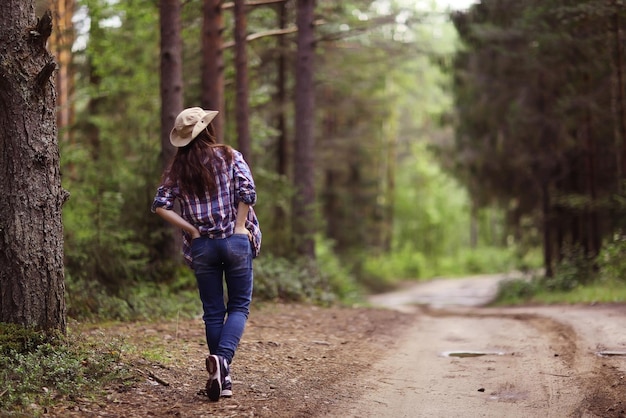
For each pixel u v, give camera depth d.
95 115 18.12
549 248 21.75
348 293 17.47
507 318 10.71
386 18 15.73
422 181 53.09
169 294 10.34
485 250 48.59
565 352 6.73
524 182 22.20
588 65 16.72
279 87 19.95
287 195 16.22
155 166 11.66
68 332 5.69
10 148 5.11
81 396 4.51
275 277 12.94
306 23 16.20
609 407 4.55
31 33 5.14
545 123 19.88
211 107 12.88
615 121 16.56
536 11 14.18
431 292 30.33
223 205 4.66
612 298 12.27
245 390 4.96
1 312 5.13
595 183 18.66
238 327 4.73
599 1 12.33
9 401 4.23
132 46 18.23
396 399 5.05
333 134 31.58
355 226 35.34
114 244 10.02
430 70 42.00
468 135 22.28
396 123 45.56
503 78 20.39
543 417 4.48
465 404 4.89
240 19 13.77
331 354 6.75
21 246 5.12
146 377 5.07
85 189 10.25
